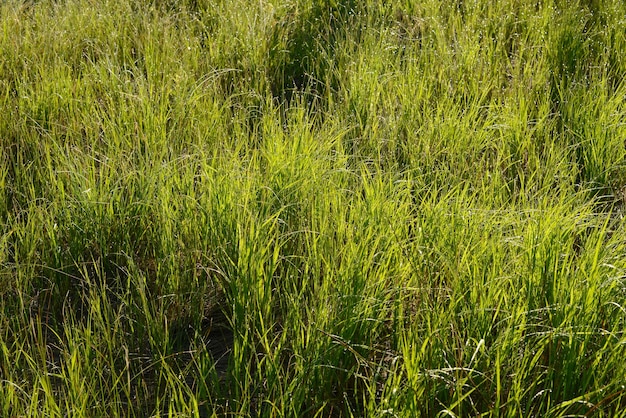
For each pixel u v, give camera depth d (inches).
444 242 129.9
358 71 206.8
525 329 110.0
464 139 176.6
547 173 160.1
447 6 247.9
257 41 226.8
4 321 127.0
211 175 150.3
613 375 107.0
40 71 209.5
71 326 125.5
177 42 229.8
